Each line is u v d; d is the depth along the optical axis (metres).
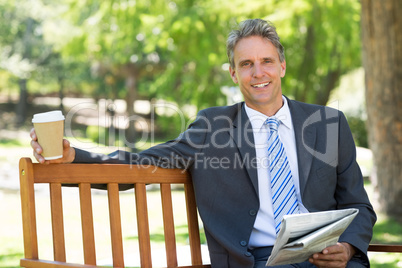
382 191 12.83
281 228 3.24
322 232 3.30
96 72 35.41
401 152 12.51
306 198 4.11
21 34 44.16
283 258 3.41
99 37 24.19
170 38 19.02
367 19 12.59
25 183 3.61
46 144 3.58
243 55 4.30
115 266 3.84
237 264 3.98
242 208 4.08
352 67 22.03
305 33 19.50
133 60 31.44
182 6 19.23
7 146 34.75
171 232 4.11
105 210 14.16
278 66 4.35
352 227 4.04
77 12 25.14
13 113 46.59
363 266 3.96
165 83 24.28
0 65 39.09
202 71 18.73
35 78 44.66
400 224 11.80
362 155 25.84
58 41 29.56
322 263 3.58
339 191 4.30
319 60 19.72
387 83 12.48
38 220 12.71
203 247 5.43
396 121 12.53
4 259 8.91
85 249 3.77
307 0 16.09
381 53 12.43
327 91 22.59
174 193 18.31
